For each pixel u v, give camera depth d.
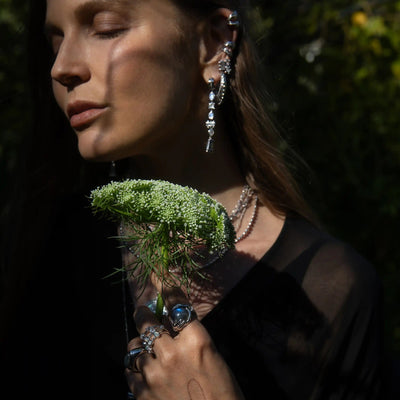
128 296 1.62
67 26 1.45
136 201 1.24
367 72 3.82
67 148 1.89
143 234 1.32
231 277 1.56
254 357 1.50
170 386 1.33
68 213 1.84
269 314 1.53
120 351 1.58
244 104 1.67
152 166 1.65
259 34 1.98
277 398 1.50
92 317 1.64
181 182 1.64
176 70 1.47
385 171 3.95
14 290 1.76
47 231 1.82
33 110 1.88
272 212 1.70
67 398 1.61
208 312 1.52
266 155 1.70
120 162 1.82
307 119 3.80
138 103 1.43
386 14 3.93
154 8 1.44
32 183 1.86
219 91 1.58
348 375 1.55
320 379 1.53
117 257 1.68
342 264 1.60
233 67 1.65
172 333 1.40
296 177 2.01
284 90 3.67
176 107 1.48
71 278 1.73
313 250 1.62
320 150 3.82
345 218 3.92
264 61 2.00
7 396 1.68
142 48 1.42
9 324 1.75
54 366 1.65
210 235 1.25
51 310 1.71
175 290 1.38
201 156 1.63
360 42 3.81
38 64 1.83
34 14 1.77
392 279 3.92
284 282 1.56
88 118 1.44
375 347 1.59
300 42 3.79
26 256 1.78
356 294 1.58
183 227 1.26
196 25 1.52
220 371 1.34
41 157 1.88
